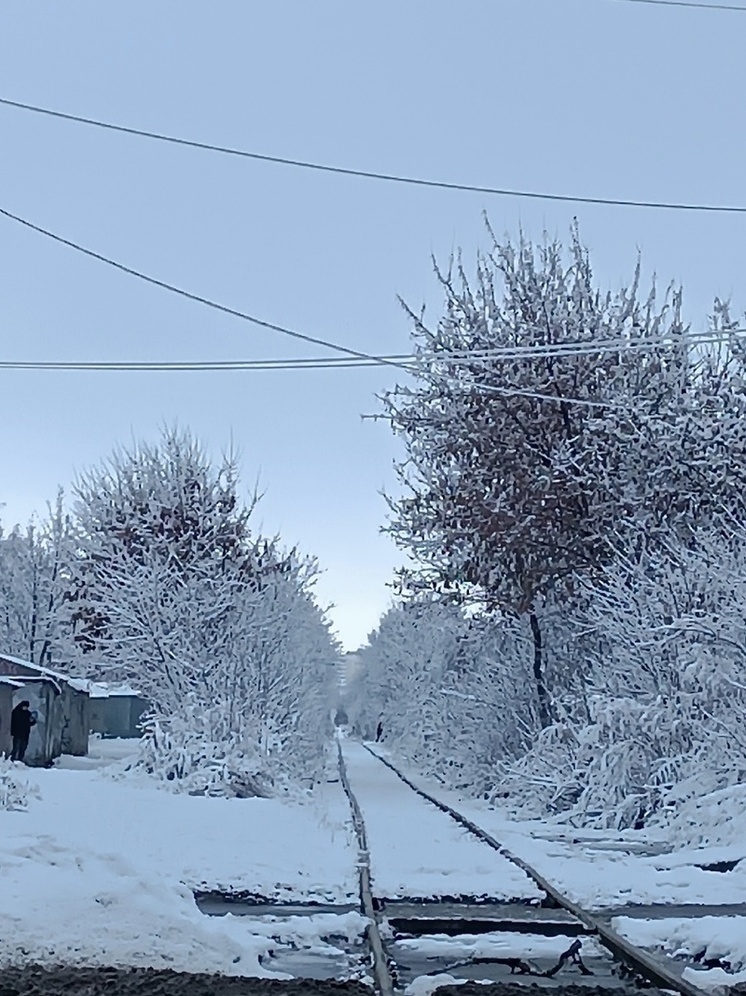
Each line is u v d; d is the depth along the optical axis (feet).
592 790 84.58
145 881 38.60
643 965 32.19
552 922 40.73
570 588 102.58
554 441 105.81
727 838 65.98
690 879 52.03
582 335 106.52
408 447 109.70
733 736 74.79
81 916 34.60
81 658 149.07
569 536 102.32
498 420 106.11
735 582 78.13
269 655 123.95
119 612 116.78
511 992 29.91
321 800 99.45
